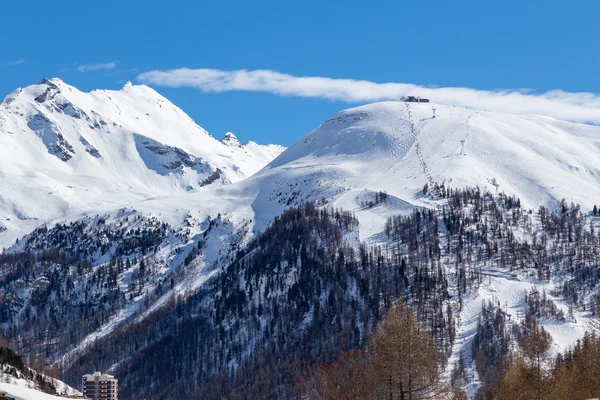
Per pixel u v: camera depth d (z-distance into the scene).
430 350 183.50
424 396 179.12
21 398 145.75
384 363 180.38
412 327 182.00
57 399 152.00
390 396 179.25
